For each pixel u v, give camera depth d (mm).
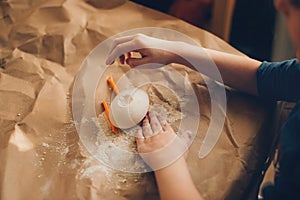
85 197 648
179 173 670
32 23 886
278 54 1208
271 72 787
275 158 763
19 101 772
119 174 682
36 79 806
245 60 812
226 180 680
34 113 754
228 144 727
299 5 521
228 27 1253
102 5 919
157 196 662
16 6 906
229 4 1213
